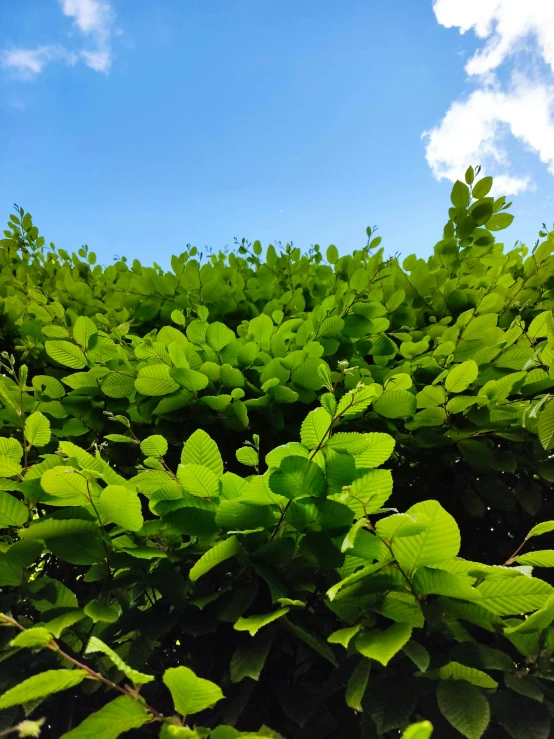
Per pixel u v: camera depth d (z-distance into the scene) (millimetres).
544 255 2572
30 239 3926
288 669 1294
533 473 1905
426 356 2064
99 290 3268
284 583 1230
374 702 1043
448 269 2797
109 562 1240
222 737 886
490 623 1083
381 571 1078
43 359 2684
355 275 2369
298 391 1983
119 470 2078
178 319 2285
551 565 1128
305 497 1159
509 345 2018
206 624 1229
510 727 1035
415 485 1994
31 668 1200
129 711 893
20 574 1253
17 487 1271
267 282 3113
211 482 1216
